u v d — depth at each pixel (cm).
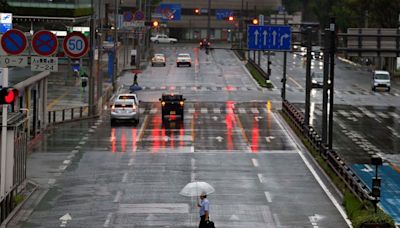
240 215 7362
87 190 8344
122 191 8319
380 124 14200
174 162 10019
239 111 15700
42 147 11044
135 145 11331
